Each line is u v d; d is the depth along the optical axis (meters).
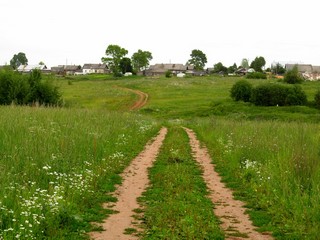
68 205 11.25
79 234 9.82
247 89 82.88
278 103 76.06
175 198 13.44
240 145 21.14
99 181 15.17
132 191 14.72
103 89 110.44
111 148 21.27
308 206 11.54
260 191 14.27
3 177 11.52
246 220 11.62
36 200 10.57
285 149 17.05
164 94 102.88
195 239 9.66
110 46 178.62
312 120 54.09
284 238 10.00
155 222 10.88
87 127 22.56
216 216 11.95
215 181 16.89
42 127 20.08
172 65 197.75
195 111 75.44
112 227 10.66
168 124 52.22
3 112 25.23
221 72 188.38
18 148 14.76
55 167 14.22
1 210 9.64
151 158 22.12
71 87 115.88
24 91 51.94
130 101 91.88
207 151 25.80
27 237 8.77
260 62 185.62
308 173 13.68
